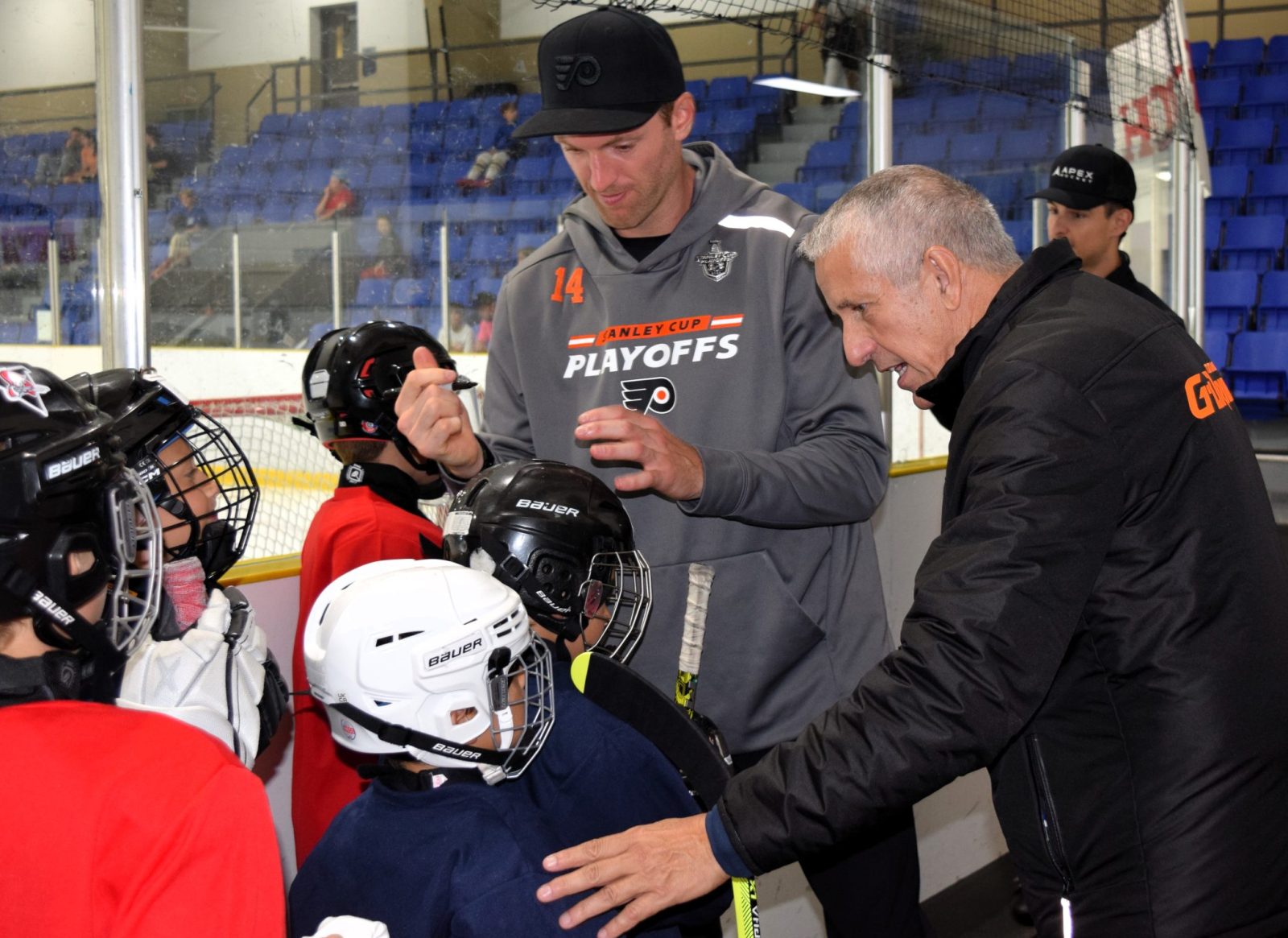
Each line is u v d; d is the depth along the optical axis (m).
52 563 0.85
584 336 1.73
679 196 1.70
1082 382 1.08
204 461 1.33
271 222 2.49
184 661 1.04
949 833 2.79
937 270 1.21
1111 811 1.13
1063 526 1.05
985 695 1.05
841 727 1.10
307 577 1.59
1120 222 3.02
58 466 0.85
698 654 1.48
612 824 1.20
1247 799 1.09
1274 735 1.11
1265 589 1.13
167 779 0.84
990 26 2.96
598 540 1.32
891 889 1.65
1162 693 1.10
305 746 1.55
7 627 0.87
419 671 1.02
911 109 3.08
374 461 1.68
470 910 1.00
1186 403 1.12
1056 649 1.07
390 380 1.64
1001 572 1.06
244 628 1.15
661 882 1.09
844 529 1.75
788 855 1.11
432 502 2.16
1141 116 3.92
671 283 1.69
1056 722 1.16
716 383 1.65
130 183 1.65
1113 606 1.11
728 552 1.64
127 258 1.67
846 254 1.25
